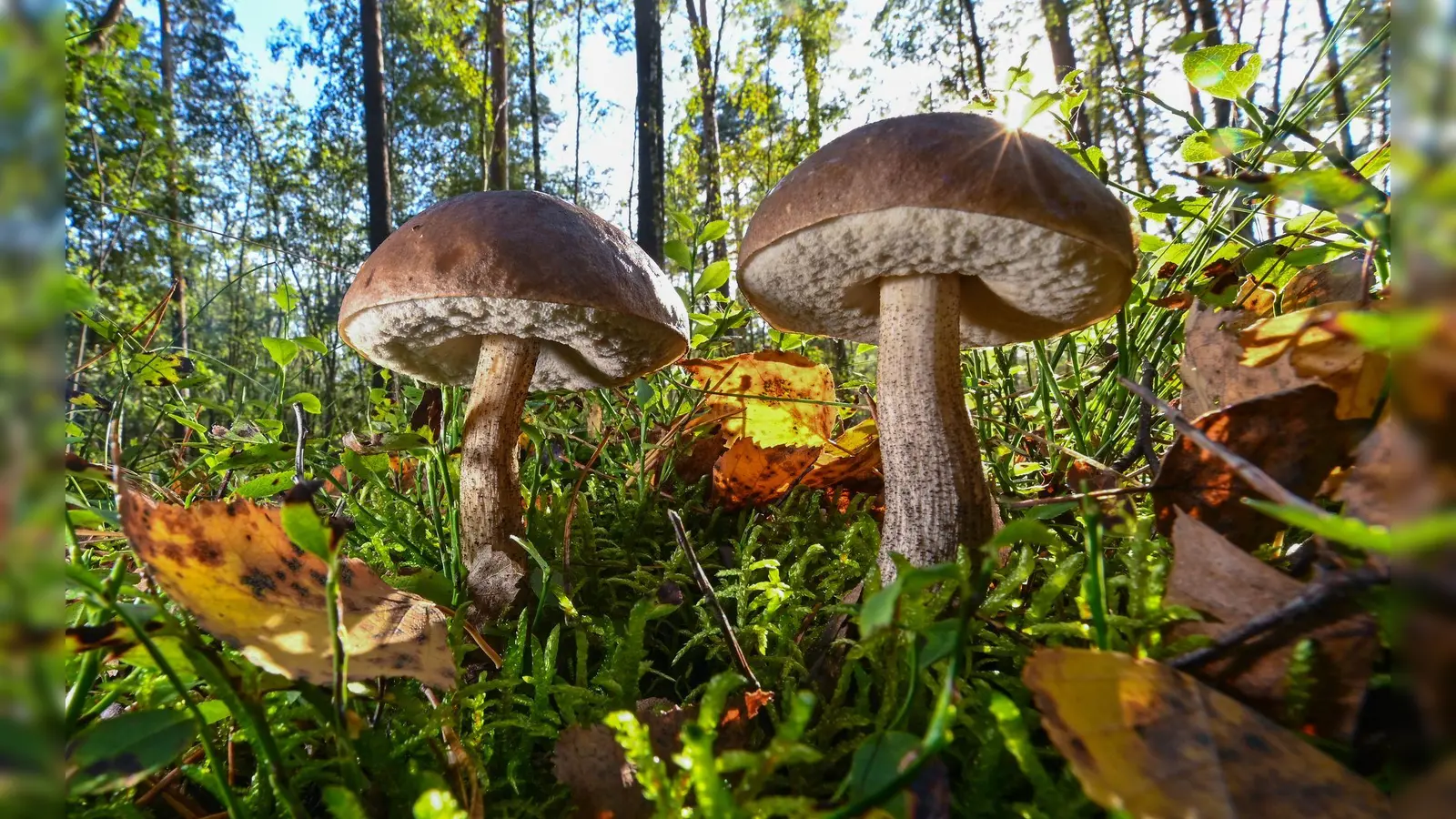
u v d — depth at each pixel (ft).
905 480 0.61
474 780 0.39
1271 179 0.36
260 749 0.39
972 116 0.57
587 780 0.41
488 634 0.57
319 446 0.81
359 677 0.39
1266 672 0.36
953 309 0.65
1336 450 0.42
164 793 0.42
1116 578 0.45
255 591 0.40
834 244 0.59
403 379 1.41
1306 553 0.40
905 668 0.43
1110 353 0.90
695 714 0.45
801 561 0.62
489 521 0.65
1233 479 0.45
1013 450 0.79
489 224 0.61
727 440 0.93
